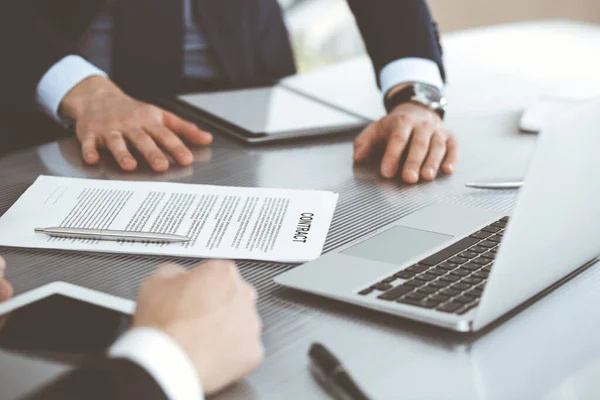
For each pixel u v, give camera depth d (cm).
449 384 68
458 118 150
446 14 369
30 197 110
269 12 193
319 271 87
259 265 91
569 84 172
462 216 102
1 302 79
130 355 60
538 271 79
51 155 128
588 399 70
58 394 55
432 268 86
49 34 147
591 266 91
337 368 67
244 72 188
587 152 77
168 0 177
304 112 150
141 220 103
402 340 75
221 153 131
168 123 134
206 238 98
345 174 122
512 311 81
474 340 75
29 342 70
